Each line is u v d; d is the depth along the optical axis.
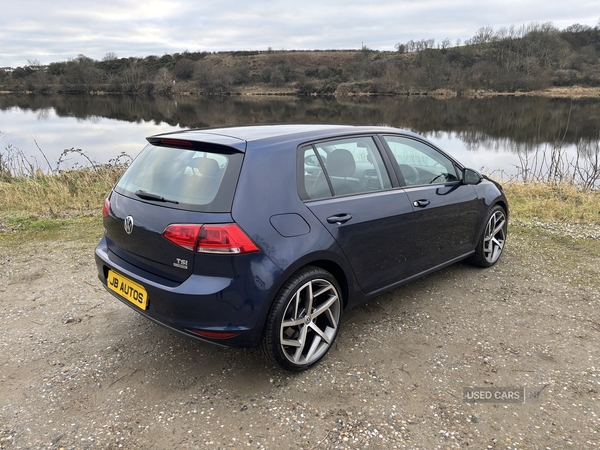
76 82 90.50
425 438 2.29
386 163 3.43
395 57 97.12
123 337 3.33
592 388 2.69
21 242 5.54
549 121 28.89
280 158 2.74
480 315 3.63
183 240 2.45
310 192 2.83
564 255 5.00
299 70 96.56
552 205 7.27
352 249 3.00
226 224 2.42
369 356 3.05
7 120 32.56
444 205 3.76
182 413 2.50
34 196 7.91
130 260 2.86
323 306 2.91
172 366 2.96
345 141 3.21
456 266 4.70
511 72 72.19
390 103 55.97
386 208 3.23
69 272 4.57
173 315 2.55
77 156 14.15
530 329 3.40
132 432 2.36
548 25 84.88
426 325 3.47
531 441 2.27
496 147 18.20
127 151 16.22
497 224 4.68
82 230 6.06
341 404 2.56
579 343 3.20
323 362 2.98
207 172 2.65
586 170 9.62
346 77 89.31
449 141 20.45
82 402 2.60
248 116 37.19
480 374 2.84
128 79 94.31
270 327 2.59
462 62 79.44
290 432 2.35
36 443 2.28
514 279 4.35
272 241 2.53
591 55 78.25
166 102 64.19
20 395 2.66
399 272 3.49
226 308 2.46
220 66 106.94
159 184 2.79
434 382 2.76
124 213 2.84
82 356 3.08
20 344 3.23
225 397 2.64
